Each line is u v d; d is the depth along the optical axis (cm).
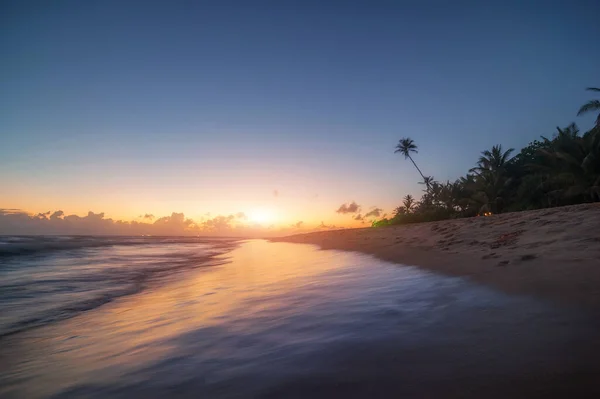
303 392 215
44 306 656
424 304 405
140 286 889
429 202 5044
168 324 441
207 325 404
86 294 783
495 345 262
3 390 274
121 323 485
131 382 260
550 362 225
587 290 367
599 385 192
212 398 219
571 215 942
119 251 2855
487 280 492
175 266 1459
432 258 834
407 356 257
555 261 523
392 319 355
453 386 207
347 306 430
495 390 198
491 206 3831
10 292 816
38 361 346
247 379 243
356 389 213
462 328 307
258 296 567
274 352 291
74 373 296
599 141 2659
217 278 929
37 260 1839
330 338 313
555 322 296
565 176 2856
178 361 293
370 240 2005
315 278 727
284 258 1494
